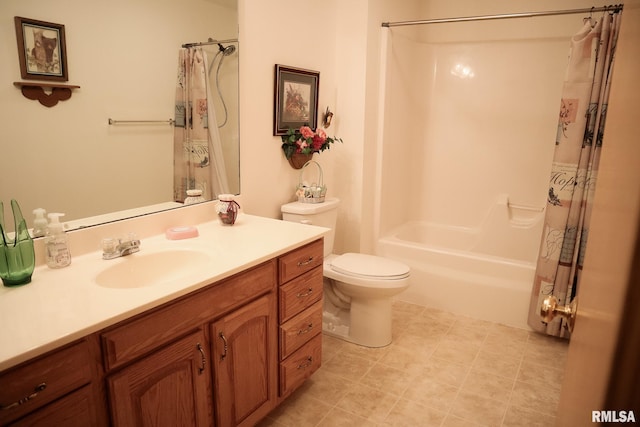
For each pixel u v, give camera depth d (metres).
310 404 1.93
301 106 2.54
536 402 1.94
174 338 1.25
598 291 0.54
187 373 1.31
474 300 2.77
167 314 1.21
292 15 2.38
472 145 3.41
